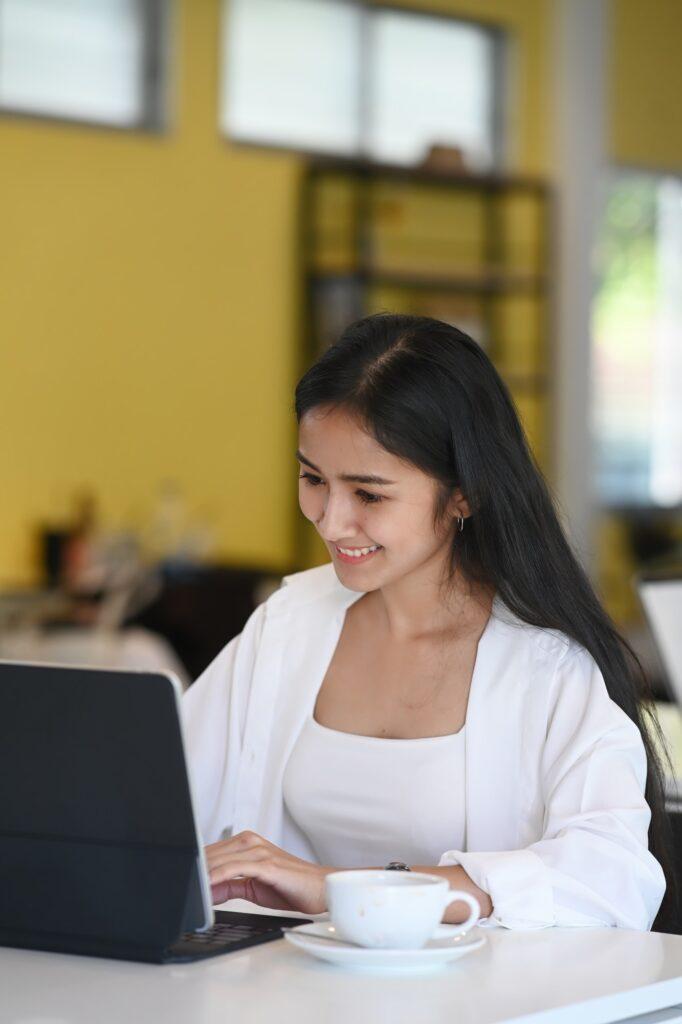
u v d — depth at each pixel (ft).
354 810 7.39
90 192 26.18
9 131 25.40
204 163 27.35
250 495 28.02
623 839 6.50
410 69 30.07
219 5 27.43
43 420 25.80
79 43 26.11
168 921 5.62
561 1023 5.10
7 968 5.56
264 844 6.45
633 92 33.63
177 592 24.40
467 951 5.66
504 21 30.89
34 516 25.64
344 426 6.81
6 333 25.46
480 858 6.37
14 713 5.81
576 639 7.25
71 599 23.31
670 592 11.51
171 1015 4.98
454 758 7.27
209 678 8.18
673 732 12.28
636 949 5.94
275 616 7.98
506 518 7.13
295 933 5.84
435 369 6.89
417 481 6.87
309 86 28.76
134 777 5.64
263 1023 4.90
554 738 7.09
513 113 31.09
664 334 35.35
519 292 31.22
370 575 7.00
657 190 34.81
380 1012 5.02
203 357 27.45
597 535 31.19
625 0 33.24
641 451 35.06
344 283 28.40
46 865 5.82
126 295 26.61
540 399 31.37
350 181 29.07
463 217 30.63
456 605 7.49
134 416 26.71
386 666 7.62
